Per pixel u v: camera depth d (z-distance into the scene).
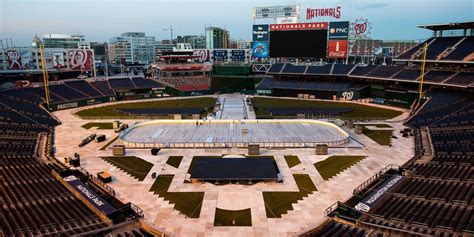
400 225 33.75
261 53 155.88
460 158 54.31
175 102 130.62
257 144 65.88
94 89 134.62
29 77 140.75
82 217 37.38
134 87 142.38
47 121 91.81
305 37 142.62
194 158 61.94
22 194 42.00
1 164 53.47
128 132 78.88
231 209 43.22
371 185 49.47
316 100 131.62
